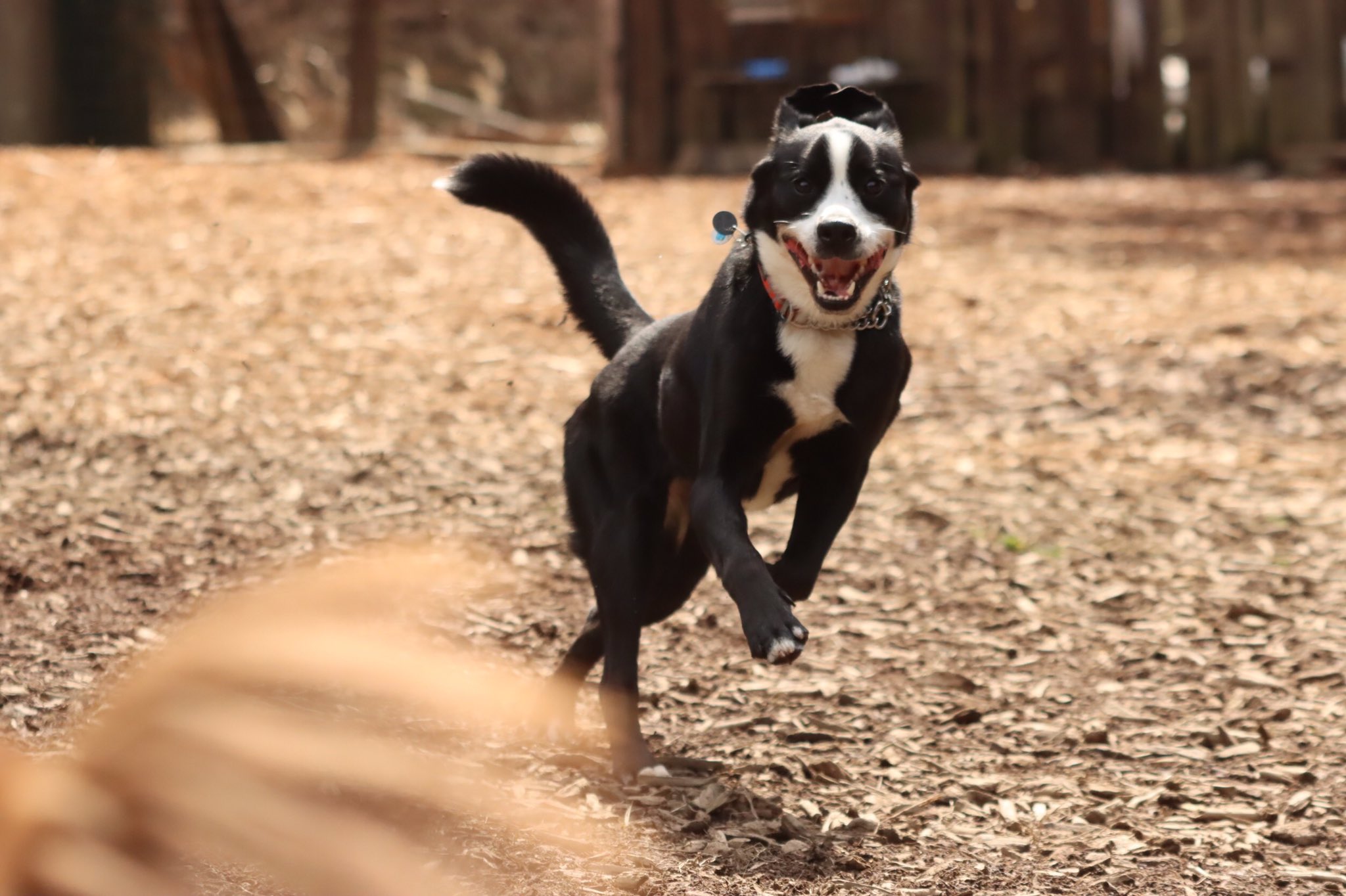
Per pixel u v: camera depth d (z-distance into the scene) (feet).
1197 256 36.52
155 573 16.80
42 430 21.66
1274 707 14.85
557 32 89.04
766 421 11.54
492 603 16.53
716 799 11.89
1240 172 51.06
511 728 12.87
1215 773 13.33
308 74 80.28
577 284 14.06
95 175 42.06
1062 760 13.60
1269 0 51.19
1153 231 39.88
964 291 32.83
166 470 20.58
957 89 51.19
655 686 15.15
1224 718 14.64
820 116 12.06
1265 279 33.99
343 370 25.70
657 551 12.81
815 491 12.28
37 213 36.32
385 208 39.63
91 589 16.21
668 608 13.73
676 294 30.12
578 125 80.89
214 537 18.19
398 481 20.81
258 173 44.39
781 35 51.44
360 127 56.44
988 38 50.98
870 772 13.12
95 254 32.50
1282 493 21.99
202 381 24.63
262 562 17.30
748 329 11.46
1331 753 13.71
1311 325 30.01
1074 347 28.78
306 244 34.65
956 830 11.85
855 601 17.90
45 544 17.61
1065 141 51.96
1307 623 17.22
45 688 13.07
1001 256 36.58
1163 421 25.25
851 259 10.83
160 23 59.77
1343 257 36.11
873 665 16.01
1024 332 29.81
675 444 12.33
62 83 55.52
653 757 12.59
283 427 22.79
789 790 12.55
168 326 27.43
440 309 29.60
